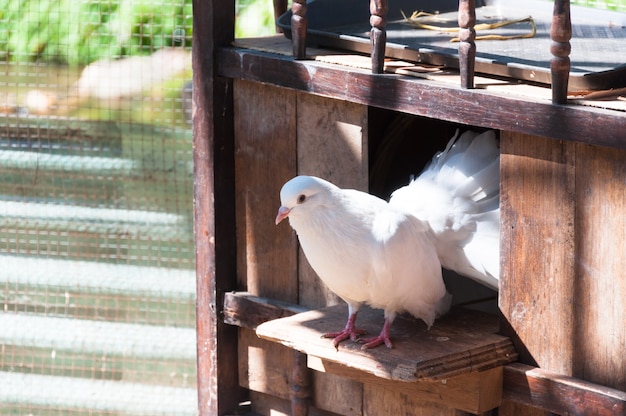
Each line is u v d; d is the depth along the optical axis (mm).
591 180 2691
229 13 3490
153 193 6570
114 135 6863
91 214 6230
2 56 7199
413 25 3619
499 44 3326
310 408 3559
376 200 2918
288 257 3508
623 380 2732
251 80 3410
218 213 3602
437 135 3752
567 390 2805
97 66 7020
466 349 2873
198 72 3531
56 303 5750
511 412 3064
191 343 5500
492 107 2771
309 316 3223
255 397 3803
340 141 3270
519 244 2885
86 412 5234
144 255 6086
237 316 3633
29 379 5422
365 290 2920
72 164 6473
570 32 2611
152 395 5273
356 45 3303
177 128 6961
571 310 2807
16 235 6043
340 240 2854
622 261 2672
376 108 3482
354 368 3137
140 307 5754
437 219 3057
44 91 7031
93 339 5531
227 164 3592
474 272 3098
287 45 3482
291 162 3424
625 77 2809
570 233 2766
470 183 3088
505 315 2965
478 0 3957
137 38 7051
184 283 5836
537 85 2883
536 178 2803
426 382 3016
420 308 3002
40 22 7133
